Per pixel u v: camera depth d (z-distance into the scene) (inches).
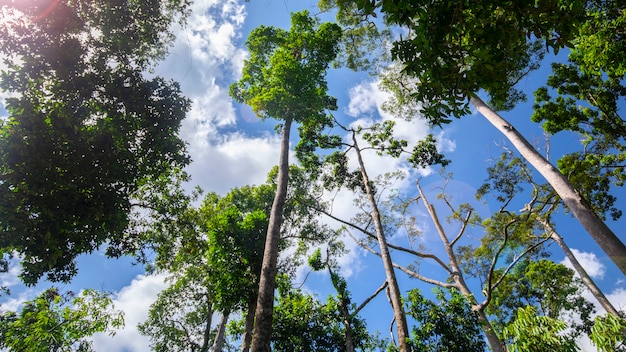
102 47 318.3
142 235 401.4
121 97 308.5
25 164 249.4
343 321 579.5
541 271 864.3
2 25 265.6
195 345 779.4
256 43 681.6
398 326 427.2
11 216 236.5
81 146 277.7
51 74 287.4
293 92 523.5
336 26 673.0
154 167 346.9
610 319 224.2
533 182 646.5
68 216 267.4
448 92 161.5
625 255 271.9
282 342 565.0
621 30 374.0
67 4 288.2
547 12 140.9
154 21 338.0
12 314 385.4
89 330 406.6
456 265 635.5
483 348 420.8
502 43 155.2
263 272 344.2
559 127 637.9
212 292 689.6
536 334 241.1
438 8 144.3
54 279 290.5
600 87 591.2
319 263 665.6
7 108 264.1
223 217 674.8
